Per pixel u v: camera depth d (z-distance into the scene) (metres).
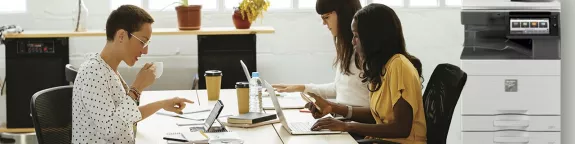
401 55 3.01
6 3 5.69
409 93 2.90
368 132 2.83
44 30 5.70
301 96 3.51
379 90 3.05
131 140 2.67
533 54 4.62
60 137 2.78
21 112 5.42
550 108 4.67
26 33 5.31
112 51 2.72
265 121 3.02
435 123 2.98
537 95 4.65
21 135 5.19
